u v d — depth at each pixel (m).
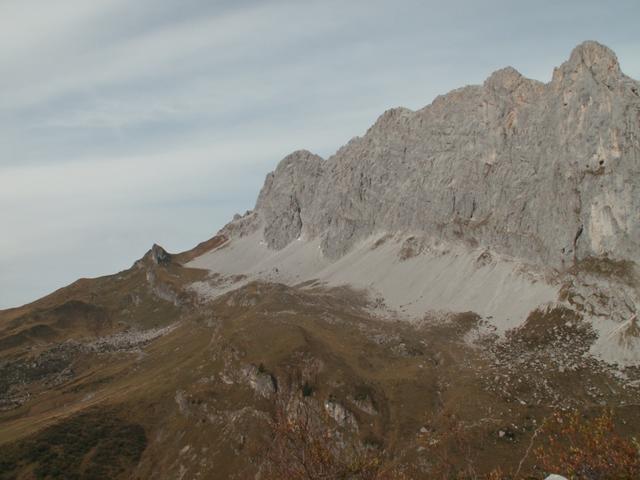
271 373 192.62
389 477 53.56
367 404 174.50
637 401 156.75
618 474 45.50
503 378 179.88
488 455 131.00
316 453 48.25
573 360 185.88
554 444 52.66
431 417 167.00
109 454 180.50
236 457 163.50
